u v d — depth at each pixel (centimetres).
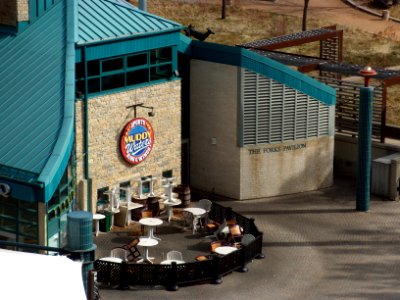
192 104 6166
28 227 4859
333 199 6159
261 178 6141
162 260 5147
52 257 3250
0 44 5647
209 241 5412
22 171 4784
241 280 4897
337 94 6606
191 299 4662
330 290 4825
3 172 4819
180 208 5878
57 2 5728
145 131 5762
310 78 6131
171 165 5972
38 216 4797
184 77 6128
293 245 5388
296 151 6200
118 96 5591
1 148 4962
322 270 5062
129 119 5678
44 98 5212
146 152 5794
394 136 6525
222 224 5406
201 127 6162
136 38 5622
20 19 5641
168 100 5866
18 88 5325
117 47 5541
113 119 5594
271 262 5138
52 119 5078
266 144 6097
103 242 5372
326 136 6297
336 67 6544
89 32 5478
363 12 11988
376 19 11731
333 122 6306
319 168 6316
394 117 8112
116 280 4772
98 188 5572
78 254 3803
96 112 5497
